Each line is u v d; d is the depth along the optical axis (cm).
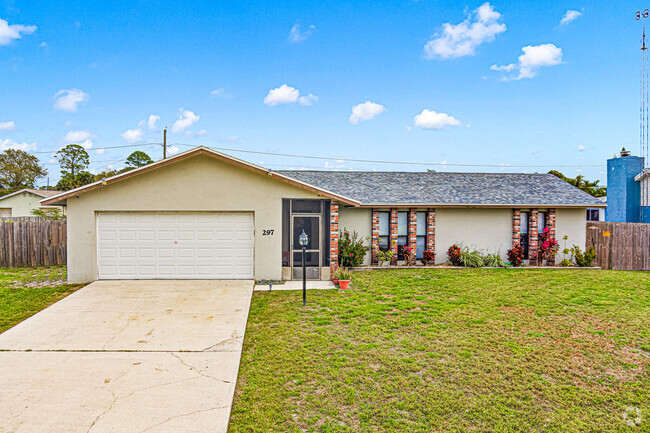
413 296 1052
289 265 1282
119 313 875
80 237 1189
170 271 1225
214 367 604
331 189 1659
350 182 1775
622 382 563
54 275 1331
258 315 877
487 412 483
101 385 542
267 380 565
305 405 497
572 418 472
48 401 496
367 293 1088
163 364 614
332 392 529
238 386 548
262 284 1209
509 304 970
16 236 1535
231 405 495
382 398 514
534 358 642
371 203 1527
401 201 1562
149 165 1163
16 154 5475
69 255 1188
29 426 440
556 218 1655
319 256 1298
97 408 482
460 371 593
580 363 625
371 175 1906
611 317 864
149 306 931
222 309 912
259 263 1237
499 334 752
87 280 1195
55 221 1584
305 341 714
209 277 1235
